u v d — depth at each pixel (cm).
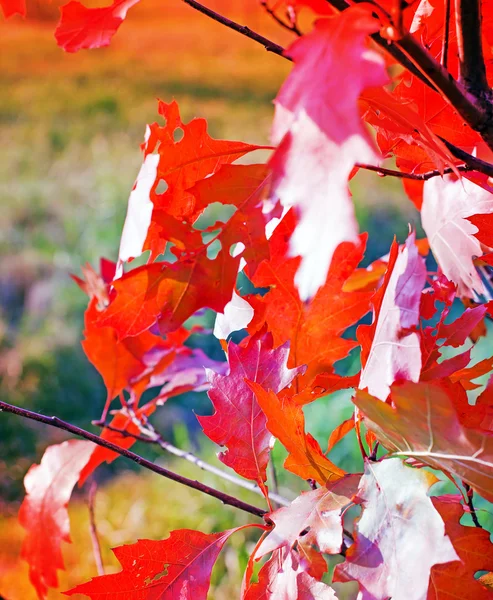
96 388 461
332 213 91
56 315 510
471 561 104
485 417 109
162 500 330
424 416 99
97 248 575
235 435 115
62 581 281
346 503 106
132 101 1074
